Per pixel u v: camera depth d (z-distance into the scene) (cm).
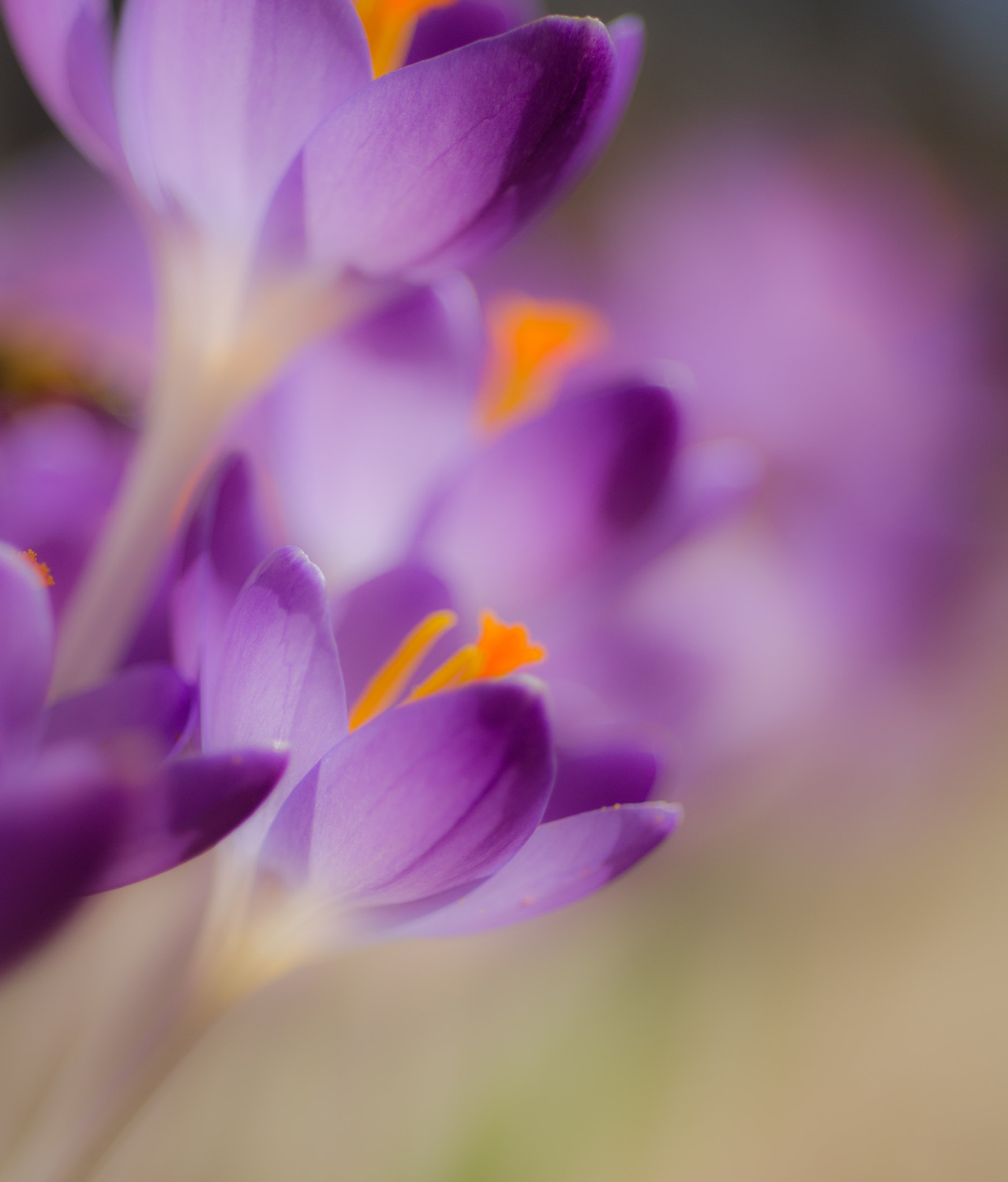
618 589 43
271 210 40
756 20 183
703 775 61
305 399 43
